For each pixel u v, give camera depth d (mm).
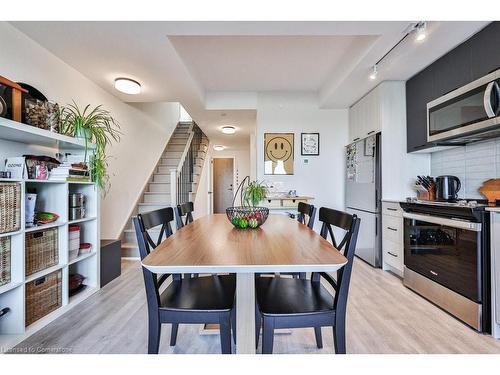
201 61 3352
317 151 4453
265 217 1764
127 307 2305
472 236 1961
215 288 1521
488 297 1892
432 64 2846
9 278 1790
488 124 2117
